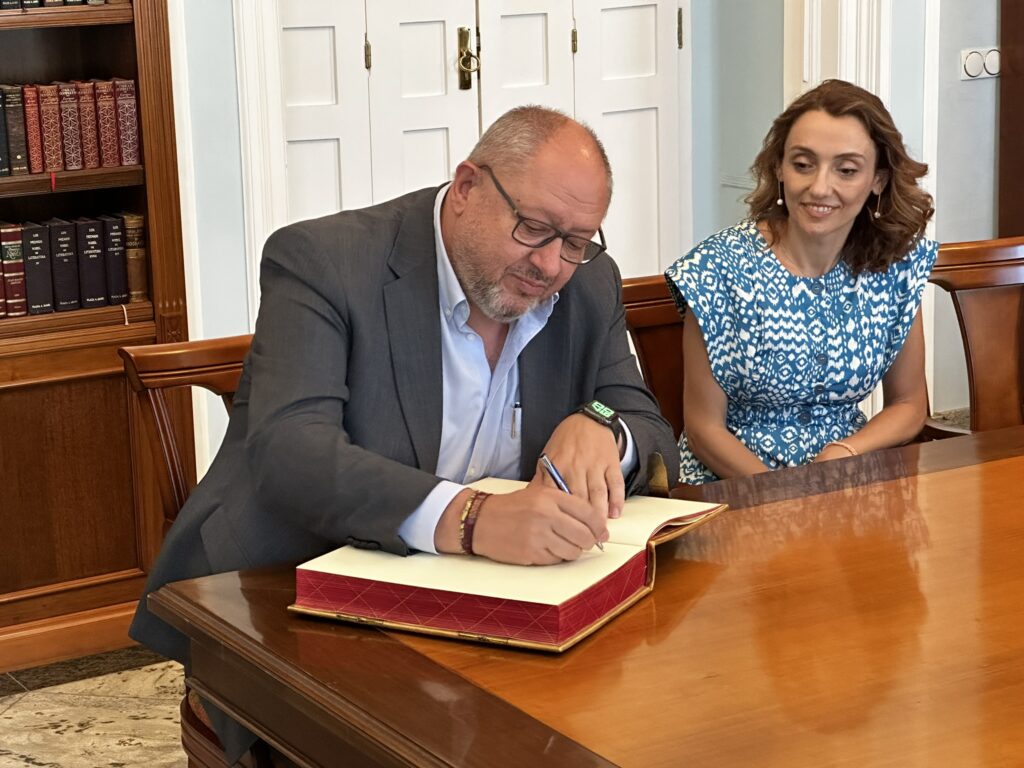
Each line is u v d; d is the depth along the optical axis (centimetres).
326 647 141
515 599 140
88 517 348
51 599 345
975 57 486
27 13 323
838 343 261
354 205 443
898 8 453
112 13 335
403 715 126
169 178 347
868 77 452
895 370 272
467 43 452
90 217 365
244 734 158
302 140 432
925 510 182
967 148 495
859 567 162
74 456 344
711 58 498
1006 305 275
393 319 183
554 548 150
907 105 463
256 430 171
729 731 122
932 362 507
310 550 181
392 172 448
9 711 316
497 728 123
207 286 375
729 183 502
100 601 351
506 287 175
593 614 145
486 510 154
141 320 352
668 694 130
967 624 145
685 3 487
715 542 171
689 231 505
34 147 336
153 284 351
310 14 425
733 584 157
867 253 259
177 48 354
